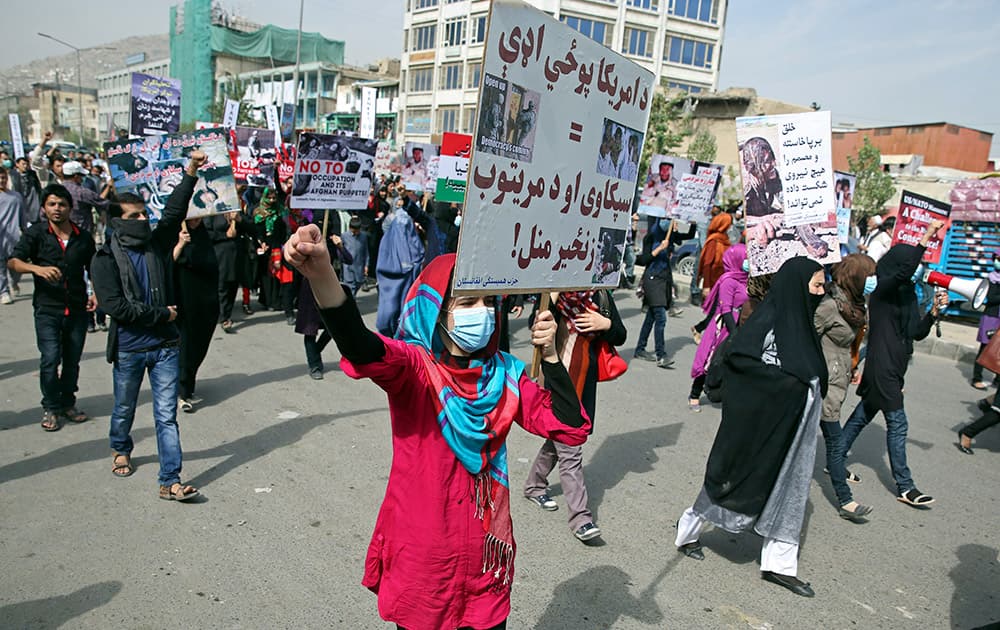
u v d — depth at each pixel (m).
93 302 5.62
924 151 31.78
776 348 3.65
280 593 3.41
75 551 3.69
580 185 2.52
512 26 2.12
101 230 15.45
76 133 102.88
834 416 4.58
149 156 6.25
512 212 2.24
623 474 5.20
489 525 2.15
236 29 77.81
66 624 3.08
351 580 3.55
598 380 4.03
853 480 5.37
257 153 9.44
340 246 8.38
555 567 3.81
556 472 5.16
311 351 7.14
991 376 9.19
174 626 3.11
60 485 4.48
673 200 8.98
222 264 8.83
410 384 2.05
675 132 31.39
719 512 3.80
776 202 5.53
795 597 3.68
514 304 10.75
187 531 3.96
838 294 4.45
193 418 5.86
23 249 5.25
